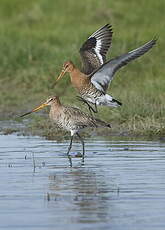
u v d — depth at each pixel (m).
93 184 11.98
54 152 14.88
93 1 29.80
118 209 10.55
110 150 14.91
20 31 27.11
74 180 12.31
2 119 19.45
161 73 22.08
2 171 13.09
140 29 26.27
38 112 20.11
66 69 15.41
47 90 21.88
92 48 15.66
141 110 17.72
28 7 30.42
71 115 14.98
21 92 22.17
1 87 22.67
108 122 17.84
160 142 15.80
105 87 14.91
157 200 10.99
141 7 28.97
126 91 19.86
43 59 23.62
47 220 10.01
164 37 24.55
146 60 22.77
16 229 9.62
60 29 27.44
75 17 29.00
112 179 12.30
